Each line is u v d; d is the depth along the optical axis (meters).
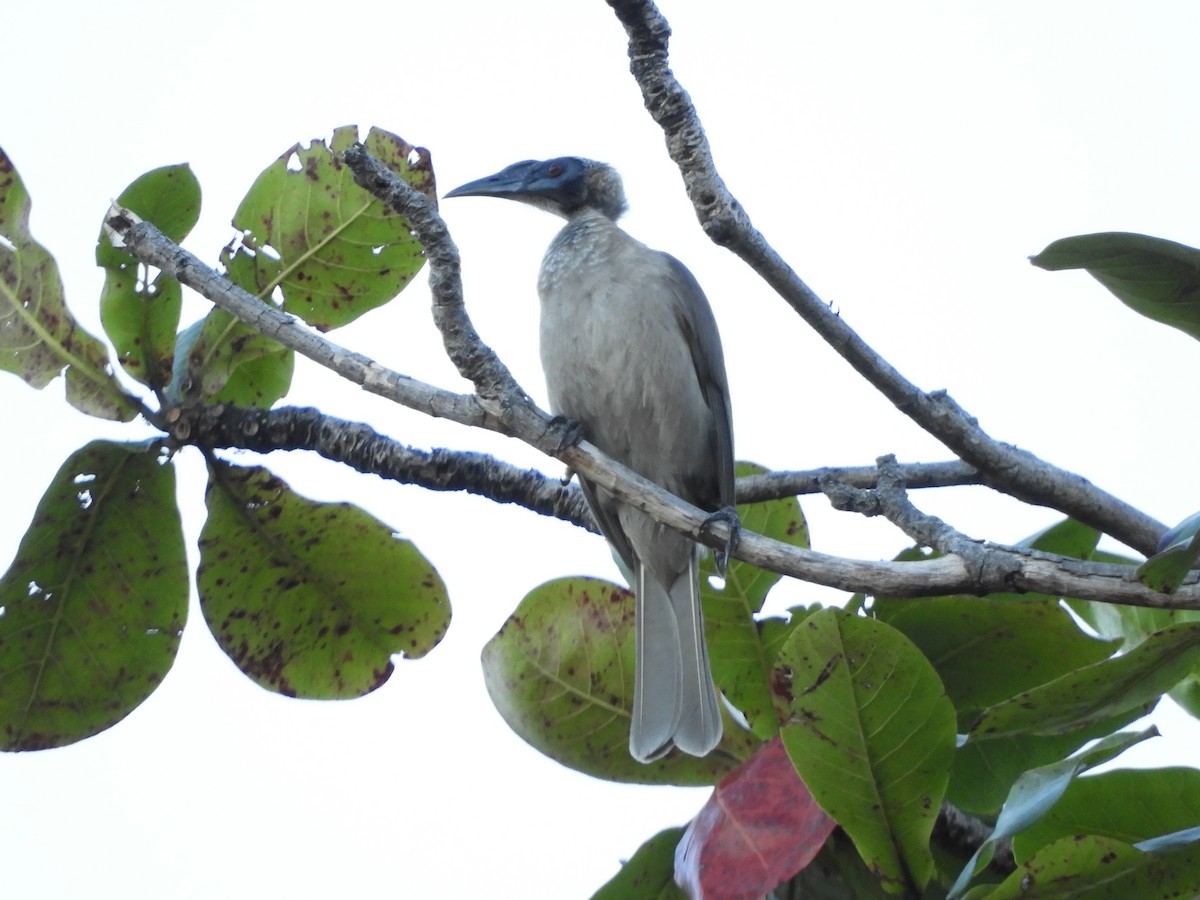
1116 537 7.15
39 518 7.65
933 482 8.15
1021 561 6.07
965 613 6.79
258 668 7.96
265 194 8.16
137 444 7.82
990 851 5.83
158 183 7.86
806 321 6.95
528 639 6.96
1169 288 5.85
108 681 7.82
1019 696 5.72
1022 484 7.08
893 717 5.95
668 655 9.38
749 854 5.96
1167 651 5.57
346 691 8.01
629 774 6.97
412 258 8.28
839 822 6.00
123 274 7.91
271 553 7.84
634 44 6.80
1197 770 6.12
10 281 7.80
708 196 6.73
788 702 6.11
